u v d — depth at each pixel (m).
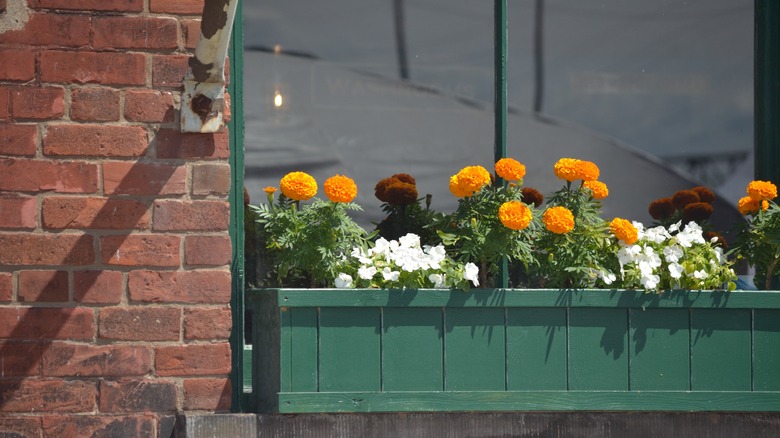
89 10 6.32
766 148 8.01
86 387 6.29
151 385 6.35
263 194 7.68
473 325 6.39
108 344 6.32
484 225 6.77
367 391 6.28
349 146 7.89
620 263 6.70
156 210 6.36
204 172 6.41
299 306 6.23
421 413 6.46
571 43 8.32
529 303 6.41
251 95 7.76
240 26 6.94
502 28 7.19
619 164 8.27
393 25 8.01
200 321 6.39
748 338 6.57
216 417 6.29
